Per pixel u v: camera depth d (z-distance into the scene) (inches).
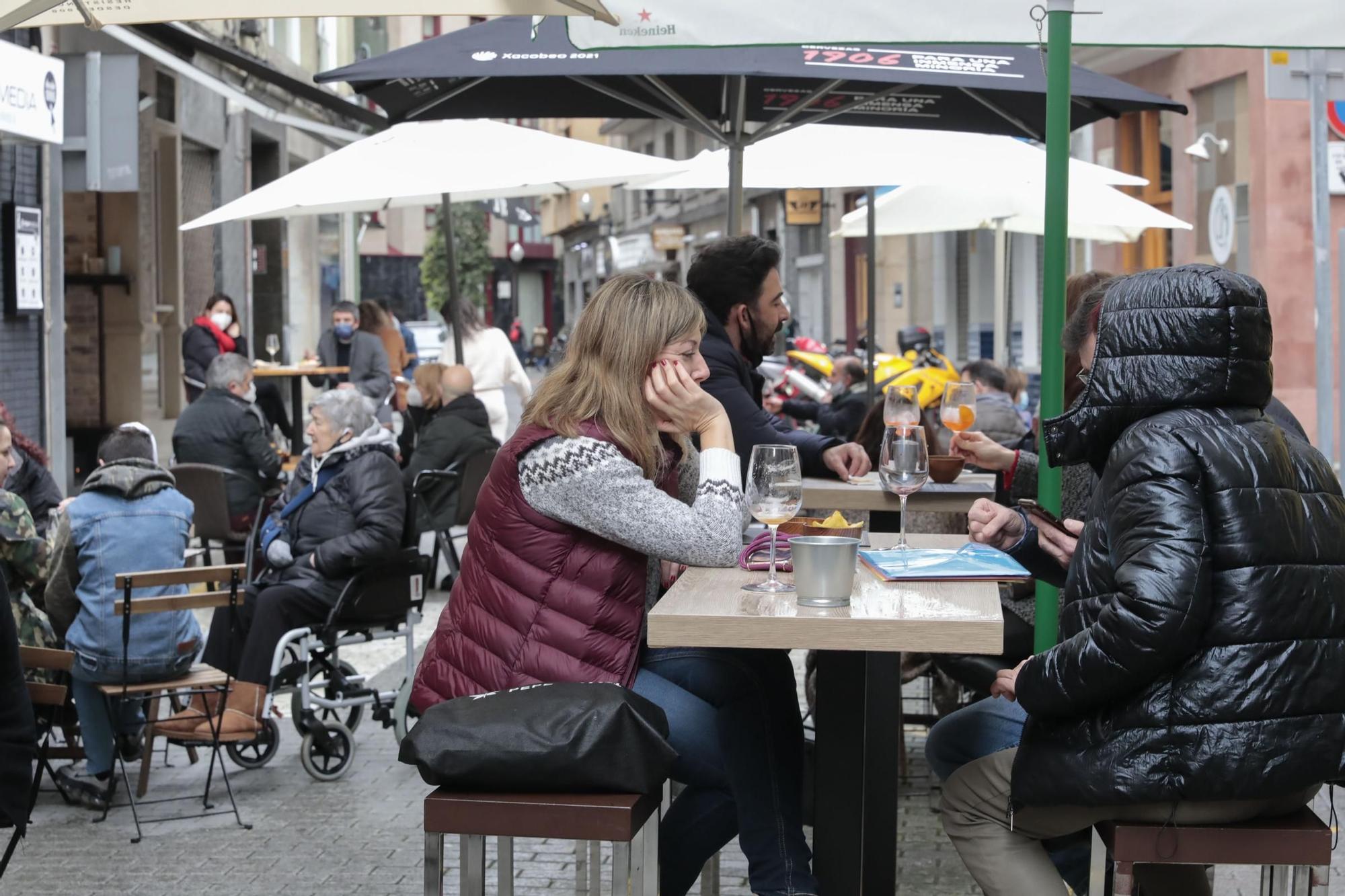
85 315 616.7
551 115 260.1
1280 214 564.7
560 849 207.0
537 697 122.1
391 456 257.0
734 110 248.2
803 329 1357.0
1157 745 112.6
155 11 144.2
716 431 138.6
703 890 177.6
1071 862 148.3
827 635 113.0
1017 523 145.8
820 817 139.9
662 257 1934.1
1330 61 333.1
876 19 166.1
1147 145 686.5
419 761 119.0
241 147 805.2
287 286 946.7
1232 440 113.4
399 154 317.7
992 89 215.3
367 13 140.2
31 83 352.8
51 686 202.5
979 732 142.0
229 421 388.5
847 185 269.9
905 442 146.1
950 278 967.6
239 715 234.7
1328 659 111.8
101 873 198.4
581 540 135.0
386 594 250.5
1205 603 110.3
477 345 472.7
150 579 217.6
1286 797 117.4
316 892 191.3
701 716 140.5
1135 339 117.9
